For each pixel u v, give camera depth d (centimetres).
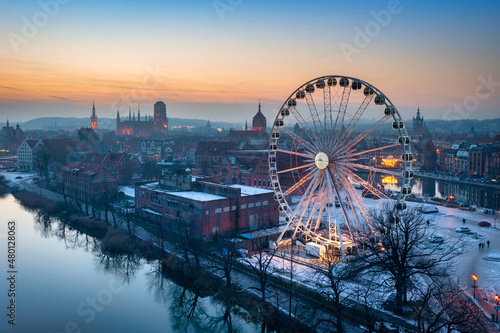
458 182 19312
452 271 7025
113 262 8425
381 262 6197
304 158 14750
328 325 5259
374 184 18950
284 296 6191
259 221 9775
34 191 15725
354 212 7781
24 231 10562
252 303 6022
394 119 6825
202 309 6341
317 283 6431
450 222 10869
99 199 12781
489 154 19775
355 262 7175
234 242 7812
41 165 19188
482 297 5981
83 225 10906
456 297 5806
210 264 7500
